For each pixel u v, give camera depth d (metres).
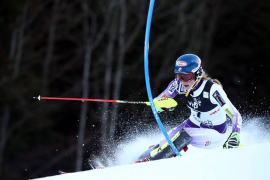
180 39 56.09
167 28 56.75
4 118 48.84
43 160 51.62
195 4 57.22
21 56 53.19
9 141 49.72
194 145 13.73
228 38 59.81
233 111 12.61
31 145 51.28
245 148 8.41
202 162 8.07
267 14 59.31
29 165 50.91
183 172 7.83
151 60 56.09
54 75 53.91
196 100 13.22
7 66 50.38
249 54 58.72
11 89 48.53
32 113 49.38
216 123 13.48
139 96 54.53
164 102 13.71
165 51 56.44
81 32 56.00
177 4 56.12
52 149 52.06
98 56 54.91
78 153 50.50
